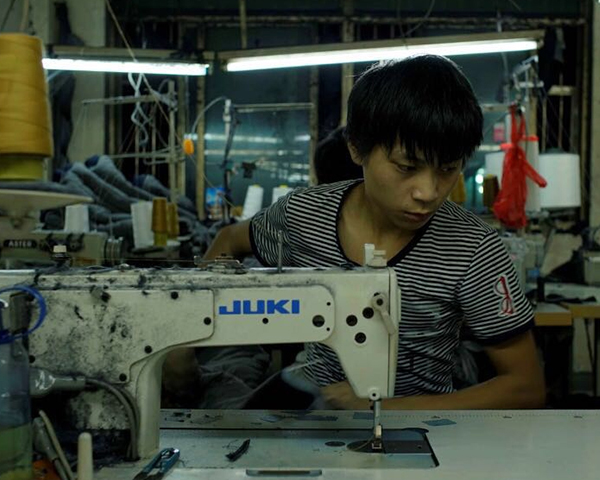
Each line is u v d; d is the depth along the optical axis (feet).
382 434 3.63
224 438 3.61
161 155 14.17
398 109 3.51
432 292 4.30
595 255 14.66
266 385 5.31
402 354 4.49
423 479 2.97
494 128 13.89
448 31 17.56
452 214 4.42
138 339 3.33
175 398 6.24
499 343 4.38
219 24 17.51
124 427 3.33
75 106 17.13
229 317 3.36
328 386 4.50
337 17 17.42
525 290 11.84
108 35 17.29
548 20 17.12
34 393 3.20
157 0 17.47
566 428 3.71
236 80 17.61
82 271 3.51
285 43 17.65
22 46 3.84
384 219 4.34
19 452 2.90
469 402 4.26
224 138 17.72
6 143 3.71
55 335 3.30
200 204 17.69
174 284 3.37
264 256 5.04
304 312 3.39
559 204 13.71
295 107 15.06
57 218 12.28
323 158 7.29
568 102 17.40
